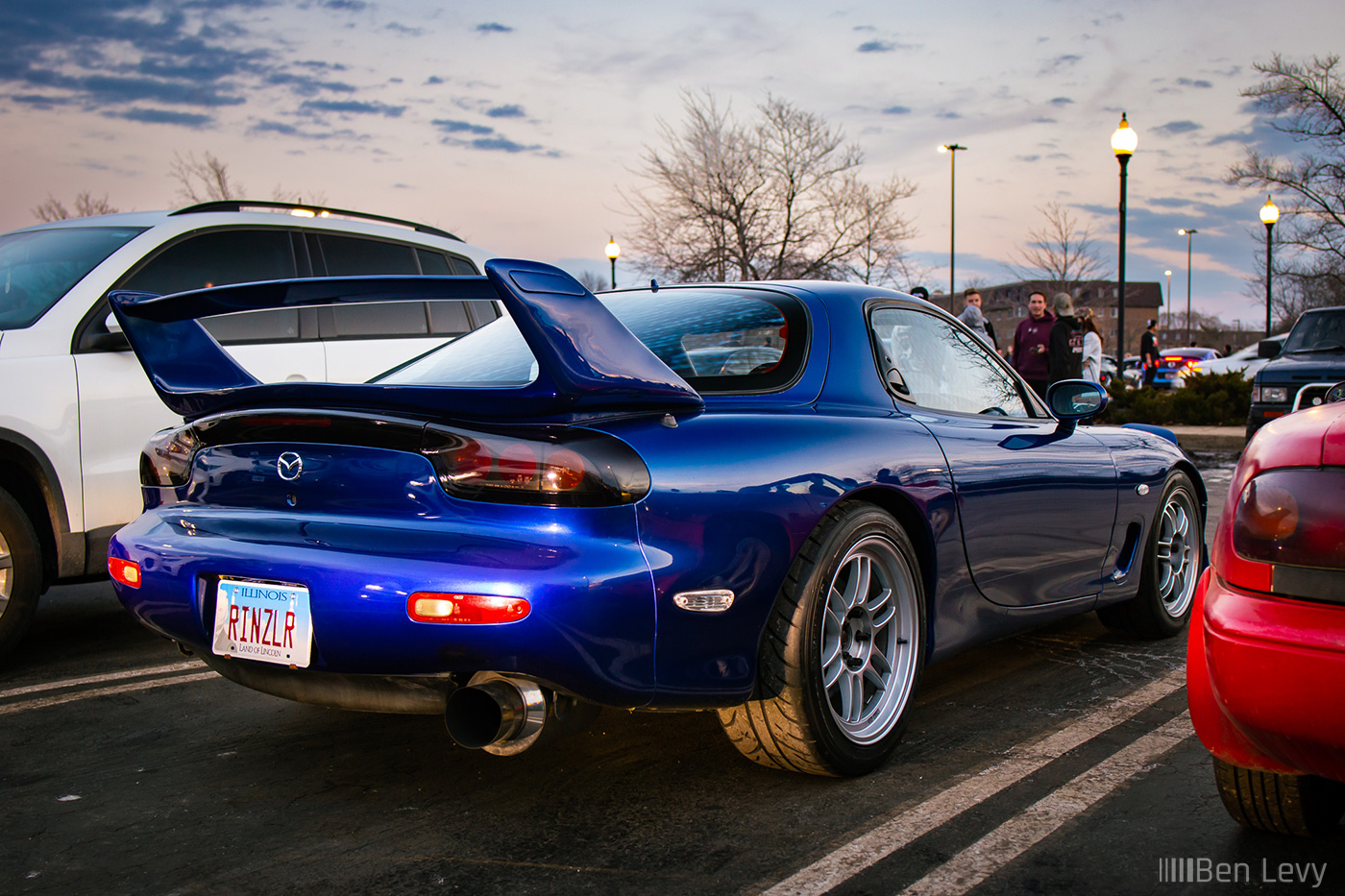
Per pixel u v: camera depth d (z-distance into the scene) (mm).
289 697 2484
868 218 32844
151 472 2797
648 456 2348
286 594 2350
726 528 2428
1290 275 30453
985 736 3150
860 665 2857
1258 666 1984
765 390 2822
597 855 2363
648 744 3086
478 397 2266
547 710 2312
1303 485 2006
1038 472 3469
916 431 3043
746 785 2770
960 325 3725
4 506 3893
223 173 29641
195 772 2910
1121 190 15883
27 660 4156
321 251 5184
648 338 3008
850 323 3135
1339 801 2350
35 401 4012
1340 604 1926
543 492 2232
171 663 4109
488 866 2312
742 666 2508
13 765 2969
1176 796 2668
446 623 2178
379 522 2326
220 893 2201
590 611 2207
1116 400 17797
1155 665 3992
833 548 2658
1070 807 2602
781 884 2209
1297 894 2158
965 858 2324
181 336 2871
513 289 2248
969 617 3248
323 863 2338
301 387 2410
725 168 32156
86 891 2213
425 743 3127
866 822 2518
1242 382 17875
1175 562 4496
